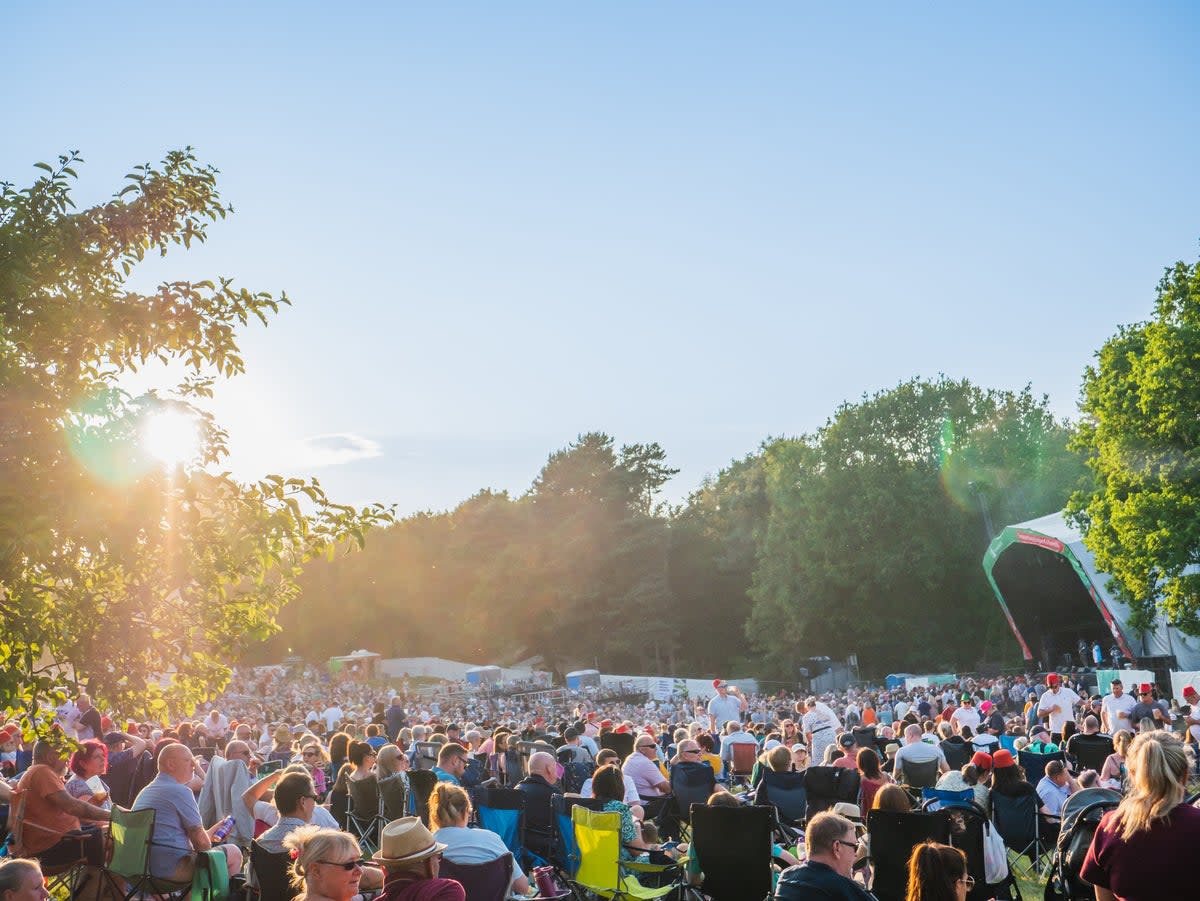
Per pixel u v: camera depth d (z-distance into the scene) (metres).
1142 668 45.91
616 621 97.69
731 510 104.44
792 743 19.53
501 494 124.44
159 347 8.45
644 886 10.96
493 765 17.44
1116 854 5.29
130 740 13.91
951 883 6.14
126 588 7.61
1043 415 85.88
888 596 81.00
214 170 8.95
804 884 6.93
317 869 5.75
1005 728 27.00
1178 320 38.34
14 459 6.93
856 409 84.19
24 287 7.52
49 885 10.12
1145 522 37.31
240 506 7.78
